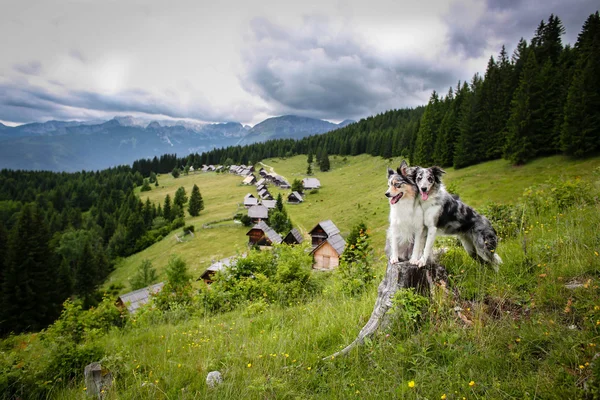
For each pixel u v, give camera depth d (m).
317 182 102.88
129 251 76.38
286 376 4.57
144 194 135.12
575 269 5.12
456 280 5.88
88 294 52.34
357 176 110.44
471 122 66.25
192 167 192.38
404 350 4.31
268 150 188.75
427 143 83.50
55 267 44.97
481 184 48.00
